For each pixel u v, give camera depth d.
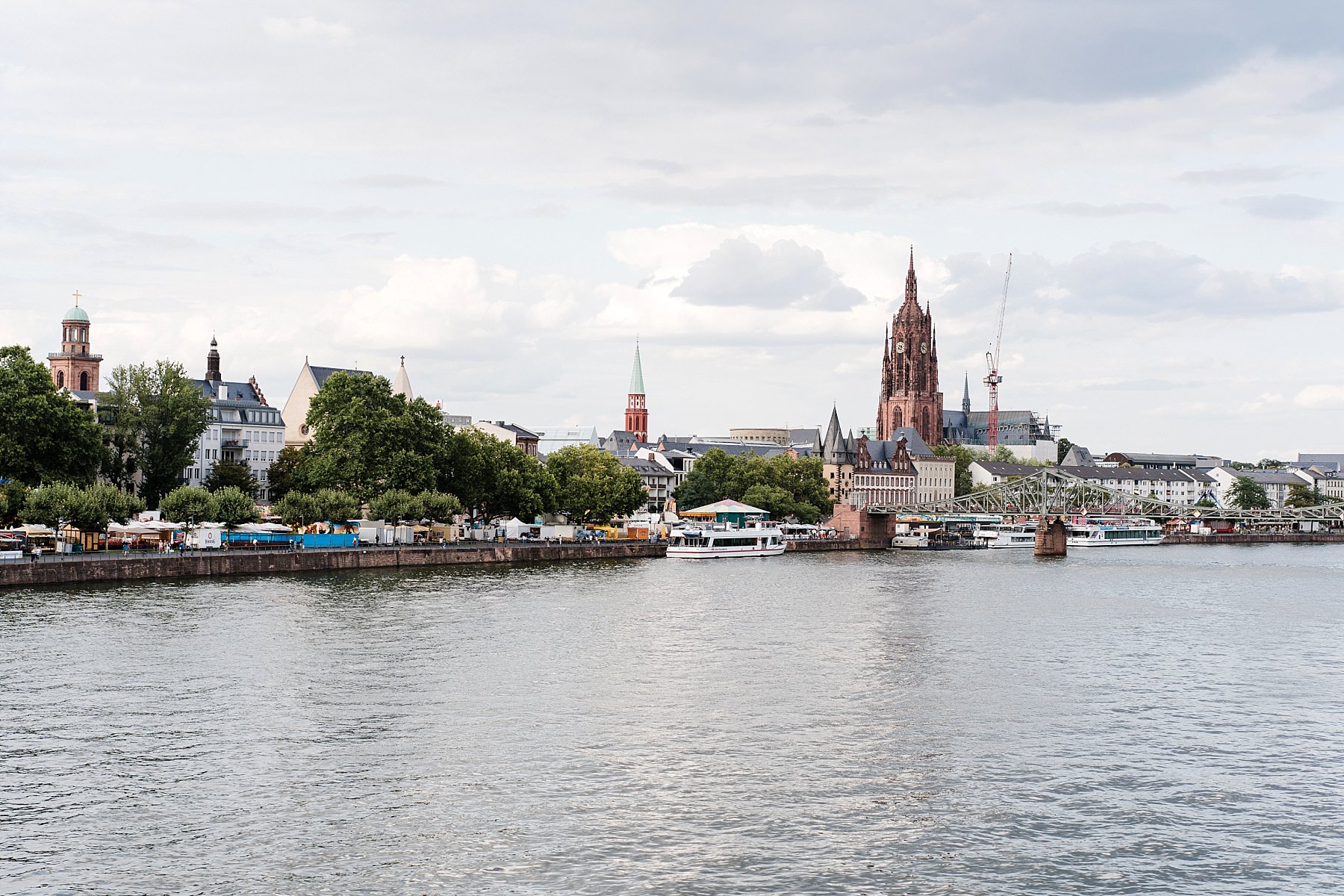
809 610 135.25
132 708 77.00
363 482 195.50
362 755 68.50
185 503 163.62
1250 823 60.38
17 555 133.38
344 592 137.38
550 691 85.00
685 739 73.12
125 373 196.25
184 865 53.47
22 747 68.50
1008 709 82.75
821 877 53.38
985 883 53.06
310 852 55.06
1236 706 84.88
